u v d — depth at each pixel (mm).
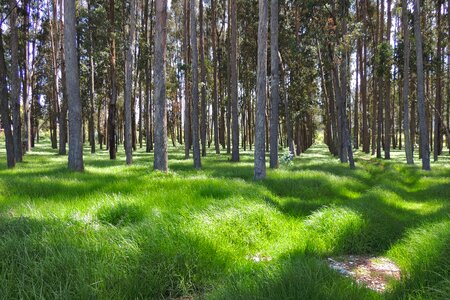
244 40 29891
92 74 28484
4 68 13172
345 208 6922
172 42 38875
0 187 7715
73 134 12258
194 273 4254
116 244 4266
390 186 11141
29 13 23609
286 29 22359
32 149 31875
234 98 19938
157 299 3848
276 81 15336
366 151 34250
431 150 39531
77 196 7133
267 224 6246
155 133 12234
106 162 17719
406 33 20594
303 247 5484
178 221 5402
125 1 24562
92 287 3342
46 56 34625
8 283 3199
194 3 15773
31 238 4070
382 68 24016
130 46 18359
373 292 3723
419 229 5828
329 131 33125
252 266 4469
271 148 15547
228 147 28406
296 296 3162
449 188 10836
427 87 30828
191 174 12062
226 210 6109
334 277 3691
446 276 3826
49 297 3146
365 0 27297
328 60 19344
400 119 44188
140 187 8188
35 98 41688
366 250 5910
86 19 21531
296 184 10125
